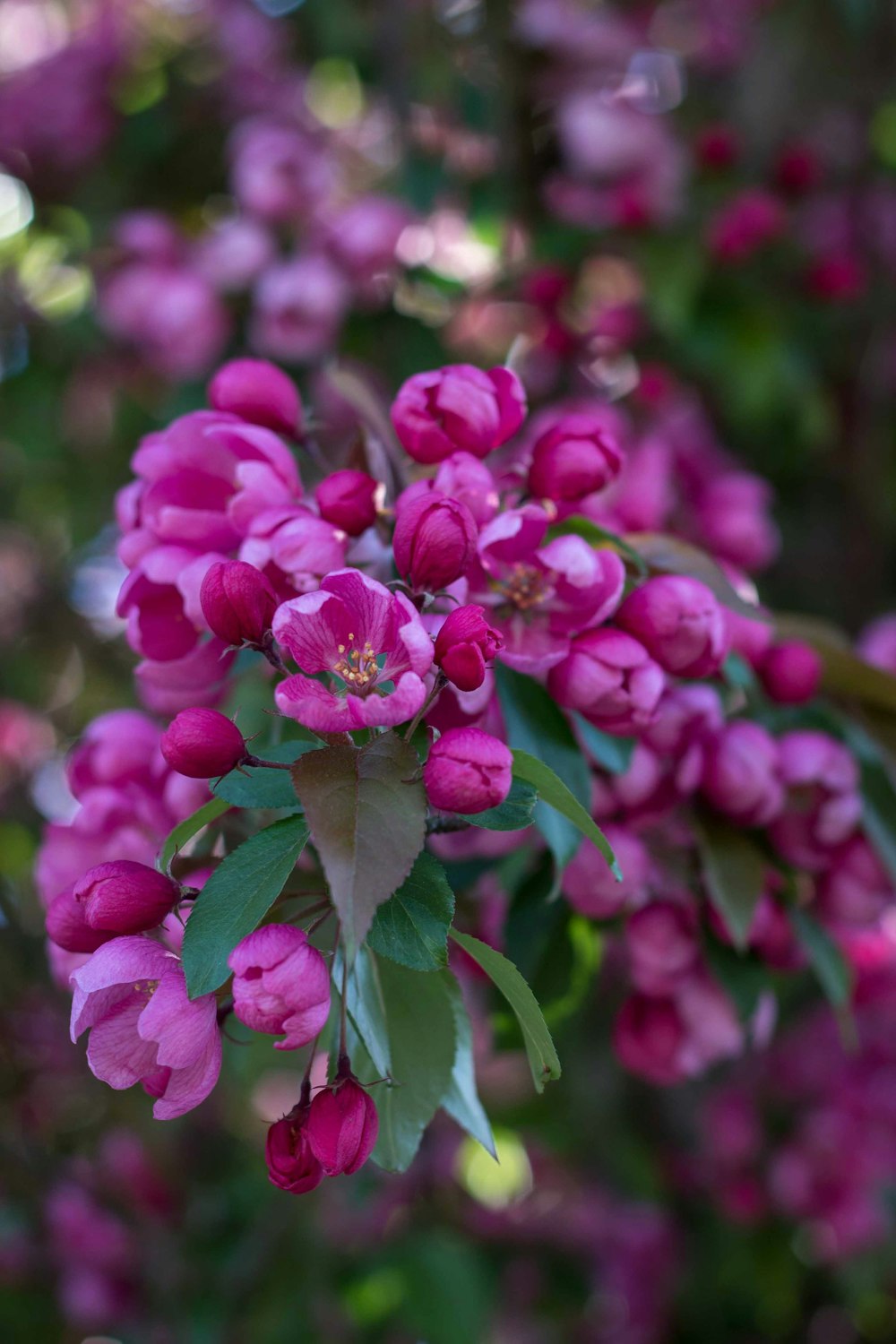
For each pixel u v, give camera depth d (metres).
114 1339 1.52
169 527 0.79
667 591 0.79
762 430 1.62
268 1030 0.69
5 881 1.62
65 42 1.84
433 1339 1.39
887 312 1.62
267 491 0.78
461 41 1.58
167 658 0.79
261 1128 1.69
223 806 0.72
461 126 1.55
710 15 1.78
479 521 0.77
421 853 0.71
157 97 1.80
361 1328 1.42
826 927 0.88
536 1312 1.67
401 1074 0.76
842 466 1.71
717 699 0.83
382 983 0.76
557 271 1.40
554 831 0.78
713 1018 0.86
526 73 1.53
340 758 0.70
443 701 0.77
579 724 0.81
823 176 1.60
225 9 1.79
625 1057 0.88
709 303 1.42
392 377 1.35
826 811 0.85
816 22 1.72
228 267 1.33
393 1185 1.54
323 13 1.69
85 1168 1.58
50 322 1.66
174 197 1.78
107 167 1.77
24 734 1.81
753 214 1.39
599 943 0.90
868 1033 1.69
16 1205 1.55
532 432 0.95
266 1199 1.55
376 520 0.80
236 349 1.42
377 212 1.28
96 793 0.82
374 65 1.68
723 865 0.83
